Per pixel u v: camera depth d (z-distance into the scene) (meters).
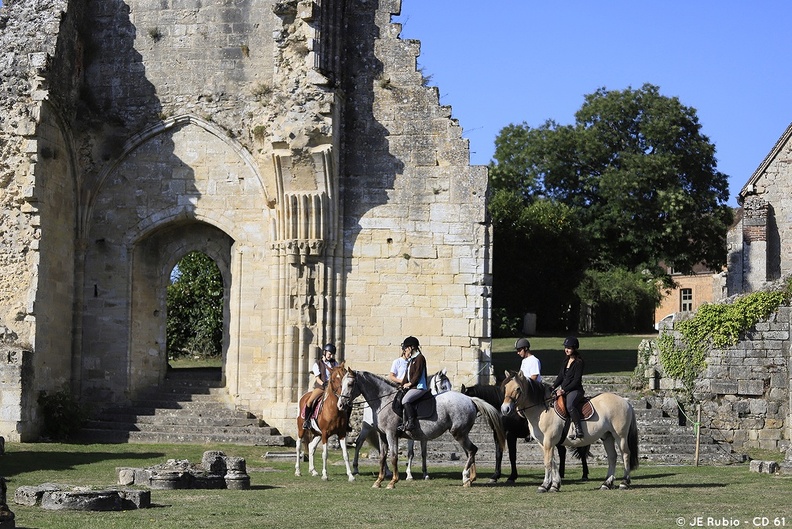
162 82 37.03
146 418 35.38
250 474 26.30
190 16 37.09
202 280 53.34
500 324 63.38
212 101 36.75
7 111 34.62
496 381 37.62
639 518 18.30
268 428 34.88
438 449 31.67
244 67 36.75
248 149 36.50
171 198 36.78
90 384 36.59
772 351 34.41
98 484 23.34
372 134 36.09
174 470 22.34
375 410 24.02
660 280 76.31
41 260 34.34
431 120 36.00
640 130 77.06
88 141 36.97
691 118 77.38
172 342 53.06
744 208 49.69
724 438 34.44
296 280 35.34
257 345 36.16
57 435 34.12
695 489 22.66
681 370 35.12
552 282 65.94
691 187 76.56
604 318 70.50
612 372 42.38
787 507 19.66
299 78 35.19
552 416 22.45
